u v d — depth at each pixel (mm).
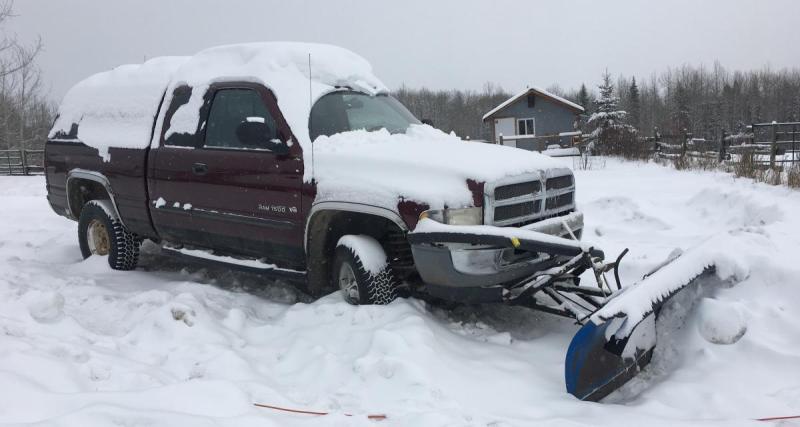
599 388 3604
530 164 4629
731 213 8117
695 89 85938
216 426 2789
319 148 4891
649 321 3891
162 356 4012
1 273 6039
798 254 4770
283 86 5262
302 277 5066
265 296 5727
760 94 89562
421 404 3342
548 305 4402
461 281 4156
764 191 9680
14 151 28281
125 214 6383
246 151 5277
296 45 5727
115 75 7023
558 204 4848
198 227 5707
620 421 3174
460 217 4180
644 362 3854
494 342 4352
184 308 4488
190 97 5855
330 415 3141
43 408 2879
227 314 4801
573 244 4059
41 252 7832
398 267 4773
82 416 2717
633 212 8688
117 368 3607
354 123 5395
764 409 3213
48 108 40062
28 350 3535
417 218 4238
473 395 3520
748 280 4242
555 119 34531
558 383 3732
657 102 85312
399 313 4391
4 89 35688
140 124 6254
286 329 4566
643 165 17969
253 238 5293
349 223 5012
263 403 3332
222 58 5965
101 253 6898
